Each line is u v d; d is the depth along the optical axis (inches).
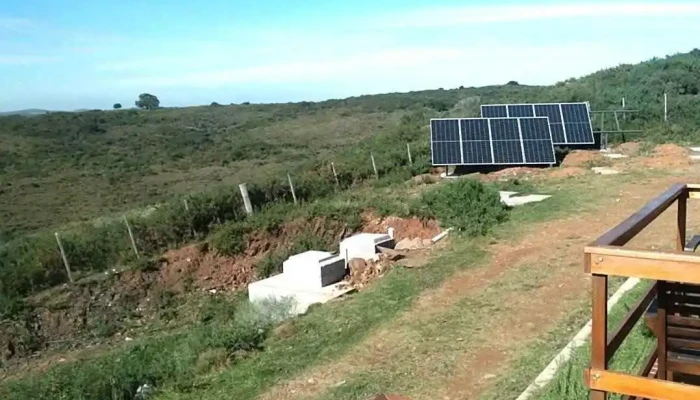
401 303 396.2
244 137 1934.1
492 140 768.9
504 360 303.3
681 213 198.8
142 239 580.1
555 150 812.0
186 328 472.7
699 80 1214.9
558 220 515.8
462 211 548.1
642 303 161.6
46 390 365.7
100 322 490.0
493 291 390.6
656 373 187.0
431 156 781.9
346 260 504.7
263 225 590.6
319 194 716.7
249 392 314.2
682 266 119.1
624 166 695.7
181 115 2519.7
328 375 319.0
